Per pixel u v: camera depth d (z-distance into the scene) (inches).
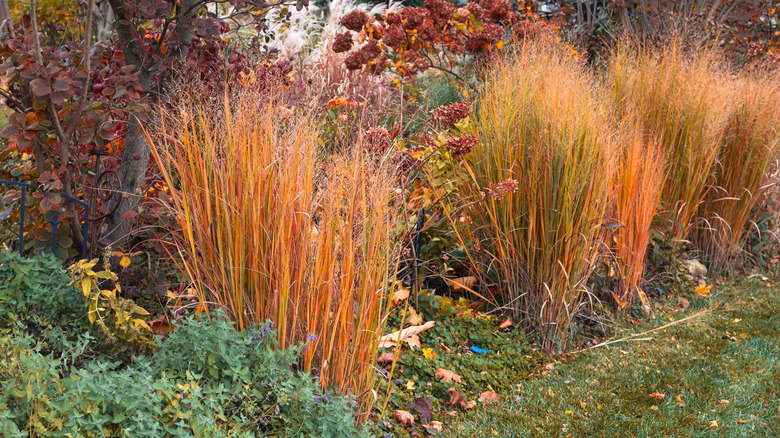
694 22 297.1
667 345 169.9
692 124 212.7
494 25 246.2
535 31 235.6
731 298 206.5
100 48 151.8
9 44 113.0
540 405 137.8
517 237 164.6
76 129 125.0
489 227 169.5
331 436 98.1
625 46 245.8
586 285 179.5
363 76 286.2
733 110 218.5
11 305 108.0
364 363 113.2
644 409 137.6
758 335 177.8
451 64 279.3
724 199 222.1
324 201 111.3
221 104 122.0
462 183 173.2
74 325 111.3
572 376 151.8
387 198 117.4
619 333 176.2
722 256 228.2
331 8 367.9
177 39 145.3
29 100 125.6
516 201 161.8
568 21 363.9
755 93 227.0
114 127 132.2
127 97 127.3
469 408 135.3
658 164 196.7
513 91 171.2
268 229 107.8
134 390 82.5
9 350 88.6
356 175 112.0
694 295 206.8
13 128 117.9
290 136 114.0
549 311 162.2
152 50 148.1
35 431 75.2
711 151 214.1
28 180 142.9
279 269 106.3
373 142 143.6
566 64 194.4
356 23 250.2
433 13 255.4
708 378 151.9
